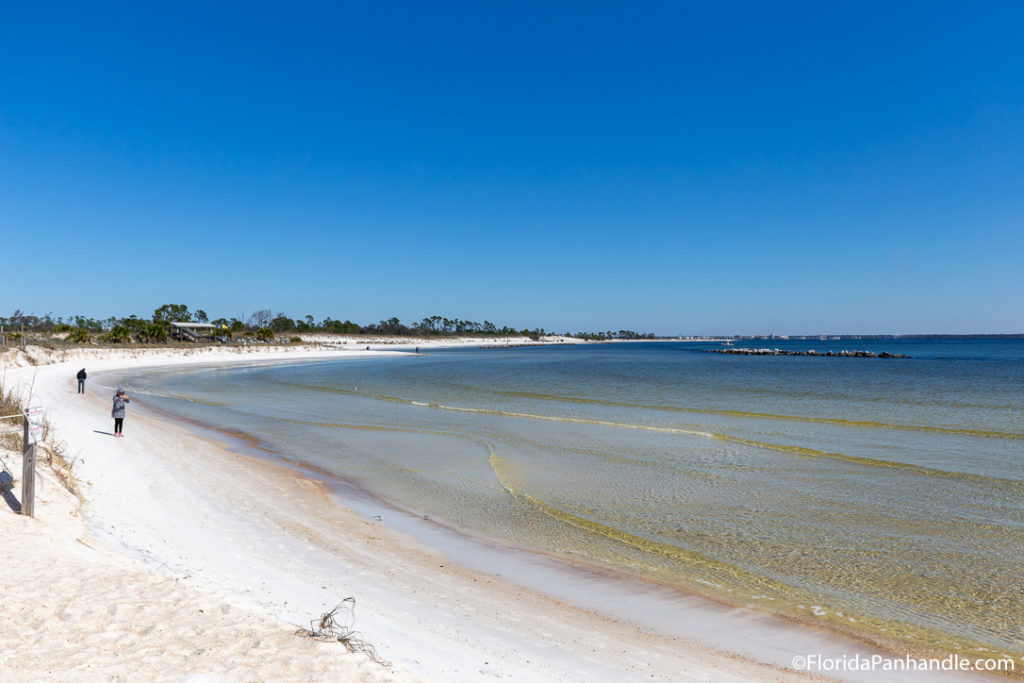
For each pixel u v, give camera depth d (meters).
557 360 90.25
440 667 5.66
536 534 10.86
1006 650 6.93
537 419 24.98
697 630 7.31
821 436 20.80
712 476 15.10
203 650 5.17
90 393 30.34
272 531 10.16
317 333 158.38
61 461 12.01
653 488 14.01
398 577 8.52
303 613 6.70
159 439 18.23
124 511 10.02
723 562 9.56
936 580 8.85
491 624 7.14
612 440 20.05
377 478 14.91
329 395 34.72
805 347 178.25
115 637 5.27
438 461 16.86
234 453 17.28
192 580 7.27
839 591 8.49
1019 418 24.84
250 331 122.94
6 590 5.97
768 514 12.03
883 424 23.30
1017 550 9.98
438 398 33.53
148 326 89.81
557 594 8.27
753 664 6.52
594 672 6.06
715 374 55.50
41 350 49.75
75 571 6.75
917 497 13.13
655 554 9.91
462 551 9.92
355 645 5.77
